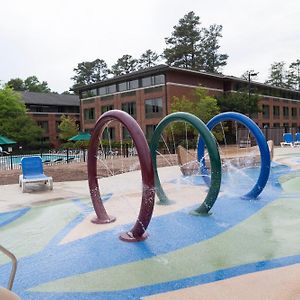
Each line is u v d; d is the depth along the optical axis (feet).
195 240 17.48
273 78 301.63
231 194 28.32
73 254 16.05
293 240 17.10
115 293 12.25
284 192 29.01
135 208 24.16
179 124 102.01
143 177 16.83
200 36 226.17
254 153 53.16
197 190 30.27
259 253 15.44
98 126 20.10
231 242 17.03
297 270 13.42
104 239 17.92
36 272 14.21
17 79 279.90
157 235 18.33
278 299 11.19
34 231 19.74
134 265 14.62
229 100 126.31
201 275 13.38
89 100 154.30
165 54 221.66
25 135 131.13
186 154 40.11
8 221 21.89
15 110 131.34
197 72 124.26
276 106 174.29
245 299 11.30
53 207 25.09
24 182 30.83
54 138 172.65
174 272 13.79
